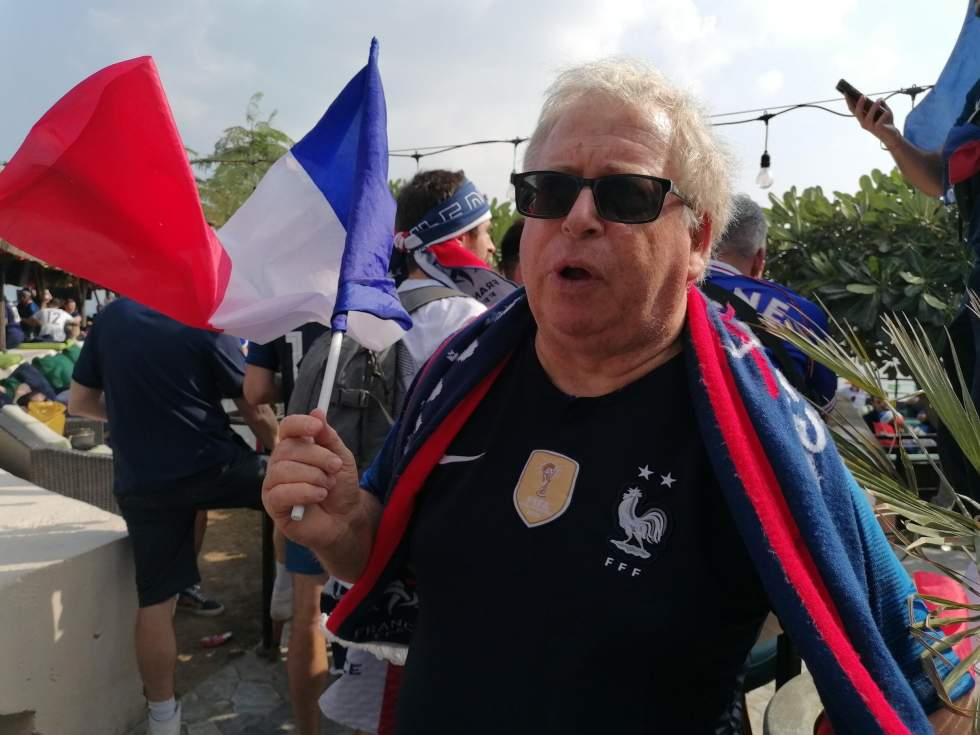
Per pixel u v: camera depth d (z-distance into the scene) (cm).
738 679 108
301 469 115
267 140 1502
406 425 134
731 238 222
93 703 262
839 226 402
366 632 143
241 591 407
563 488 108
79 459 396
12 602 230
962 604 113
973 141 219
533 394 118
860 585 97
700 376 105
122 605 273
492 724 106
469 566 113
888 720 83
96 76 141
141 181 145
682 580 100
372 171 140
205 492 264
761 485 96
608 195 102
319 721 247
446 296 227
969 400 139
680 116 108
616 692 101
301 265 158
